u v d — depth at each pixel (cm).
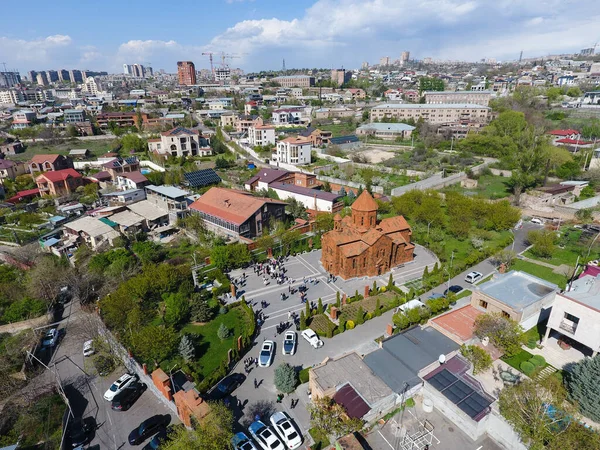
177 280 5762
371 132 19388
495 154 14488
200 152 16388
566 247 7225
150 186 9650
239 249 6538
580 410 3403
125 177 11050
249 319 5272
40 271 6200
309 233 8088
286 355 4534
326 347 4688
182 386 4097
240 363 4447
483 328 4206
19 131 18725
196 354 4622
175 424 3619
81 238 8125
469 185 11644
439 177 11912
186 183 11525
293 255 7238
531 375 3950
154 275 5678
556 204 9688
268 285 6175
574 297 4062
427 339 4500
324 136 18212
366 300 5719
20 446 3569
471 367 4034
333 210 9462
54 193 11169
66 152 16175
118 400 3909
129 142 16512
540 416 3027
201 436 3050
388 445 3334
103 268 6544
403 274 6469
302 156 14375
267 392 4006
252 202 8038
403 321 4725
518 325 4256
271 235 7644
